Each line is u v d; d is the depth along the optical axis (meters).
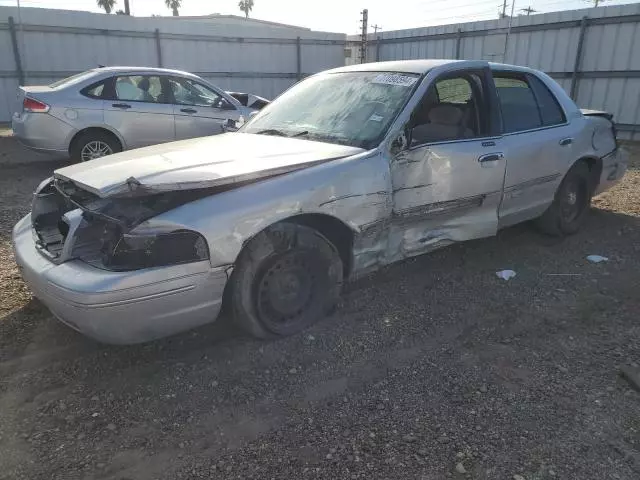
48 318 3.62
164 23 15.87
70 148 8.38
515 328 3.58
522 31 15.41
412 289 4.16
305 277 3.38
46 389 2.88
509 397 2.83
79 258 2.89
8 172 9.01
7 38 13.71
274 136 4.01
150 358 3.18
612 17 13.34
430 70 4.04
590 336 3.48
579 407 2.76
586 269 4.62
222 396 2.84
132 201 2.88
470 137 4.14
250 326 3.21
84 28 14.65
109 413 2.69
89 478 2.27
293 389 2.90
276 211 3.04
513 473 2.30
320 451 2.43
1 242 5.13
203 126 9.13
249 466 2.34
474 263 4.72
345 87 4.26
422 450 2.44
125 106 8.50
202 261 2.83
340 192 3.30
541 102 4.93
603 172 5.58
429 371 3.07
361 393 2.86
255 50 17.69
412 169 3.71
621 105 13.53
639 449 2.46
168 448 2.46
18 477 2.27
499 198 4.38
